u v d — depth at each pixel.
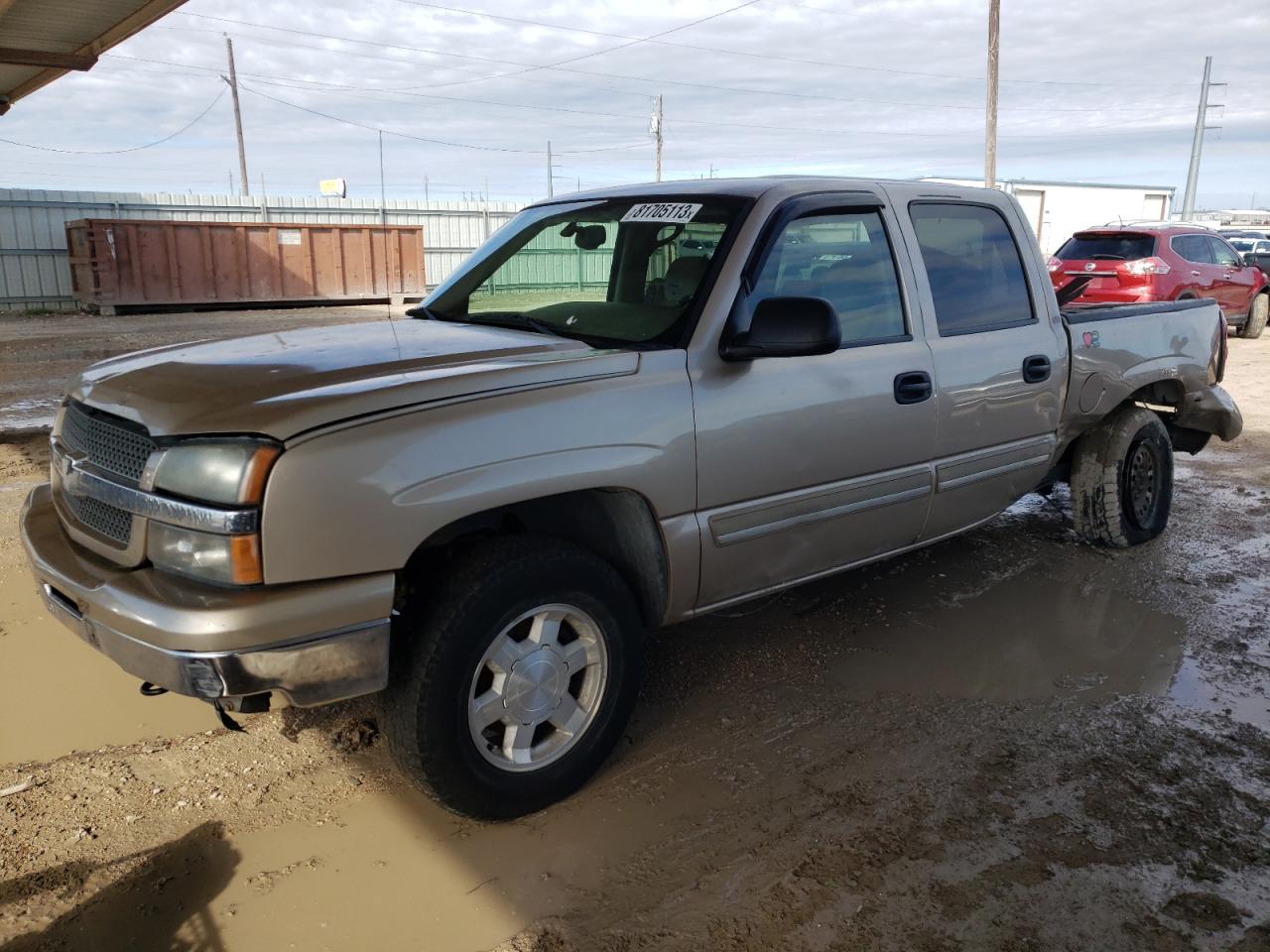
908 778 3.15
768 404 3.25
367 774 3.16
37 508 3.19
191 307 21.98
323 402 2.46
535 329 3.46
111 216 23.73
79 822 2.86
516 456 2.68
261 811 2.94
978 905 2.56
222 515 2.34
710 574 3.25
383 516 2.46
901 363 3.70
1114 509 5.18
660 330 3.20
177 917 2.48
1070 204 46.41
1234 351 14.37
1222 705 3.66
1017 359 4.21
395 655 2.68
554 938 2.44
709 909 2.54
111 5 8.19
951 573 5.02
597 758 3.06
